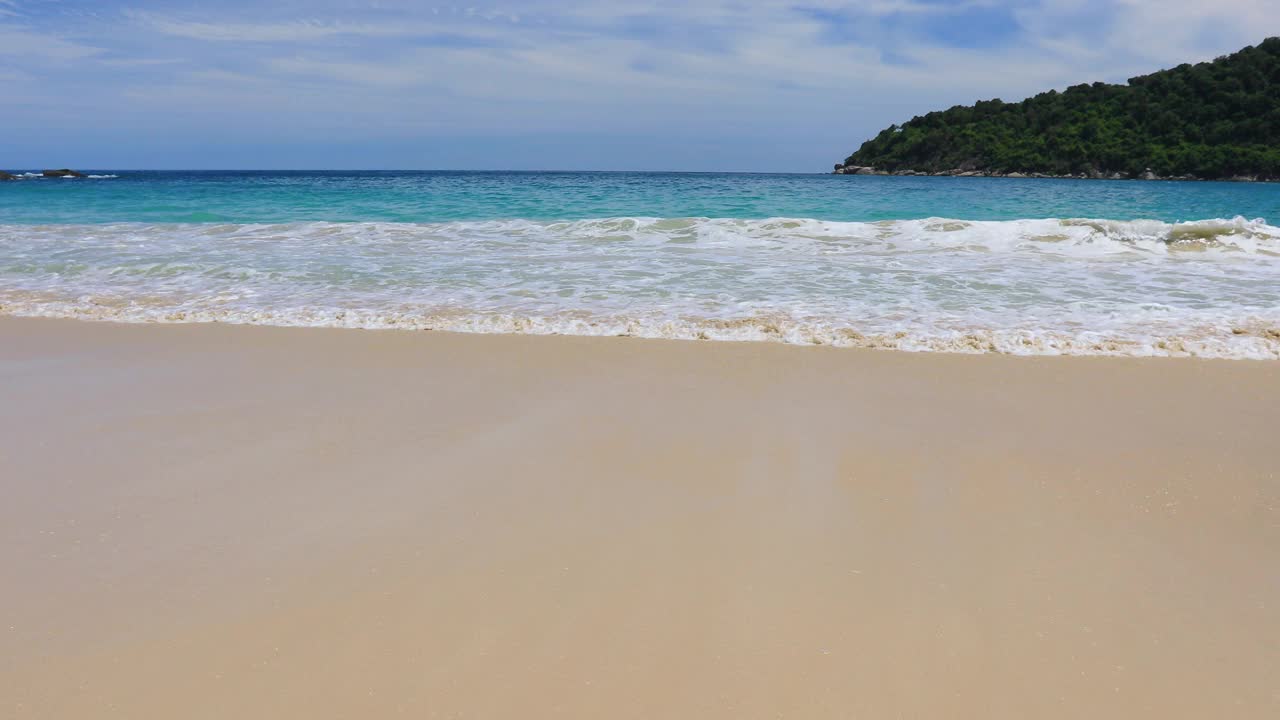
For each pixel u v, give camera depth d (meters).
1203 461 3.33
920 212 18.42
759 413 4.00
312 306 6.57
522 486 3.09
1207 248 9.38
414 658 2.00
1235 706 1.81
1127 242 9.82
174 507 2.90
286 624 2.14
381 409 4.08
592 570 2.44
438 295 6.99
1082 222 10.91
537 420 3.89
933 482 3.13
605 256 9.17
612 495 3.01
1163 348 5.18
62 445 3.57
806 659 1.99
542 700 1.84
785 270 8.12
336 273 8.07
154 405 4.16
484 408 4.09
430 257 9.12
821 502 2.95
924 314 6.12
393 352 5.27
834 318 5.99
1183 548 2.57
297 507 2.90
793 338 5.55
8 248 10.04
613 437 3.65
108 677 1.92
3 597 2.29
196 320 6.25
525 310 6.37
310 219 16.16
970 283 7.37
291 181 44.88
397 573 2.42
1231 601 2.25
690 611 2.20
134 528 2.73
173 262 8.74
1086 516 2.82
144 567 2.46
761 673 1.93
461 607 2.22
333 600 2.26
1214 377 4.62
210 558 2.51
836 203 20.84
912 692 1.86
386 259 8.97
